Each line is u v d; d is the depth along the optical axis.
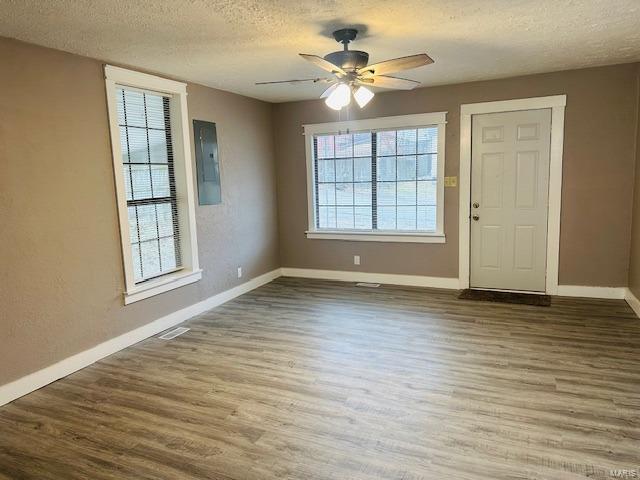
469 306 4.60
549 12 2.78
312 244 6.04
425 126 5.20
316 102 5.70
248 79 4.42
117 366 3.42
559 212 4.73
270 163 5.94
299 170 5.94
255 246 5.64
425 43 3.38
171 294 4.28
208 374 3.23
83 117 3.40
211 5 2.51
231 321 4.39
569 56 3.91
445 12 2.73
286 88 4.91
